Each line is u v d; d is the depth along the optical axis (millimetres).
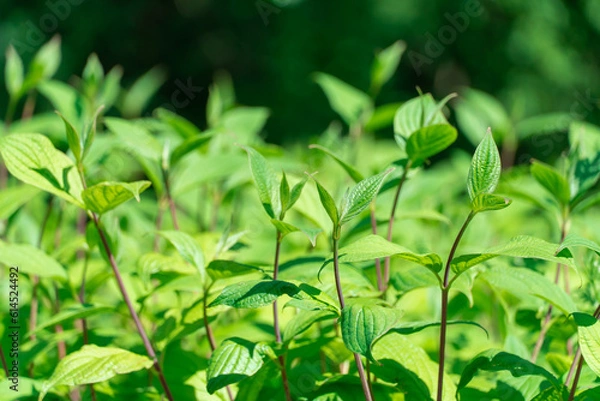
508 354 1434
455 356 1800
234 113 2025
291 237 2049
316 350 1563
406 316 1883
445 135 1538
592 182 1610
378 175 1369
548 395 1457
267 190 1428
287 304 1378
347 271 1541
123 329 1750
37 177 1464
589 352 1389
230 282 1566
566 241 1325
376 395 1505
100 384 1612
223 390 1599
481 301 1813
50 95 1981
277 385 1587
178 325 1559
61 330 1737
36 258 1586
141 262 1580
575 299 1606
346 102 2088
